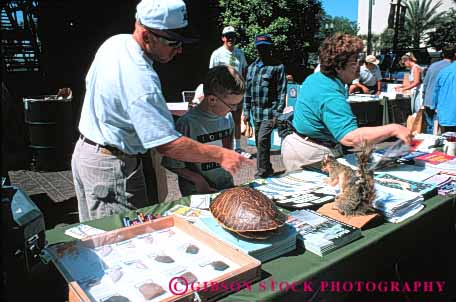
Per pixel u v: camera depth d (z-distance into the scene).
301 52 12.17
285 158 2.43
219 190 1.95
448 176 2.02
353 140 1.88
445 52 5.08
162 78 11.06
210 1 11.30
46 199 4.13
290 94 5.54
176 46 1.52
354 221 1.46
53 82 11.13
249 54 10.75
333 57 2.00
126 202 1.69
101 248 1.23
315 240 1.30
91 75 1.60
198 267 1.13
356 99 6.66
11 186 1.17
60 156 5.11
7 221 0.97
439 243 1.85
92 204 1.70
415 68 7.23
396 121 6.93
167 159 1.91
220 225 1.31
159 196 1.96
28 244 1.09
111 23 10.73
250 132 6.11
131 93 1.43
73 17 10.81
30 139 5.07
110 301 0.98
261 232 1.23
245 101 4.55
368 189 1.49
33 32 11.52
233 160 1.53
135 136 1.63
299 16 11.88
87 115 1.65
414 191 1.77
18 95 10.17
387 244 1.46
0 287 0.88
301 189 1.82
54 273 1.16
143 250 1.23
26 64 11.74
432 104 4.90
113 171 1.63
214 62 5.22
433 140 2.73
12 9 11.11
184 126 1.91
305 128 2.25
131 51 1.47
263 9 11.10
